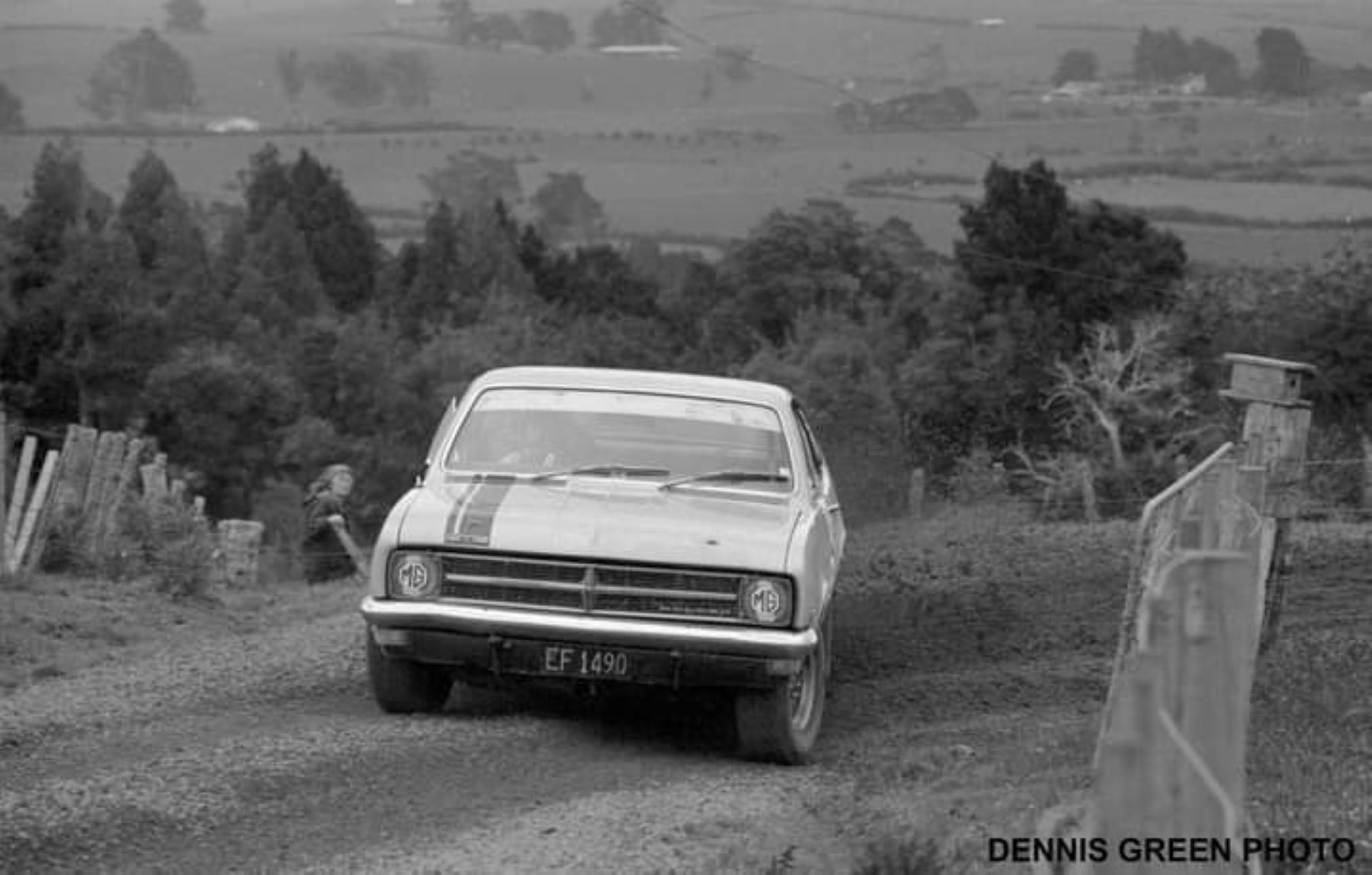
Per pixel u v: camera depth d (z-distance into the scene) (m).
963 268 149.50
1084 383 118.19
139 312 140.38
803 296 195.38
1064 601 41.56
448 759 25.59
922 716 30.59
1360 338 125.94
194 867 20.05
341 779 24.12
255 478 134.25
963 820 20.86
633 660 26.50
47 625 38.78
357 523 120.81
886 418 115.44
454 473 29.72
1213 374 129.00
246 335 152.88
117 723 27.66
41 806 21.88
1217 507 24.42
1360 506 72.69
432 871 19.62
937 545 51.62
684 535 26.98
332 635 38.50
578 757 26.28
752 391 31.67
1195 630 14.09
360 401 147.12
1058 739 25.86
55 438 128.62
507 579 26.89
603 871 19.70
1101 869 14.17
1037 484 104.94
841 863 19.48
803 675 27.61
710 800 23.58
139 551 48.91
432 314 198.25
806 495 29.55
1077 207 159.38
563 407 30.86
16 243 145.25
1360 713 26.80
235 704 29.56
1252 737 24.86
